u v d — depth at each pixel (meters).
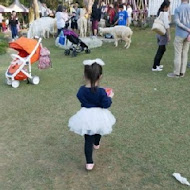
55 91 6.07
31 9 20.06
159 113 4.77
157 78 6.69
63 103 5.38
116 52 10.02
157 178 3.11
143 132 4.14
